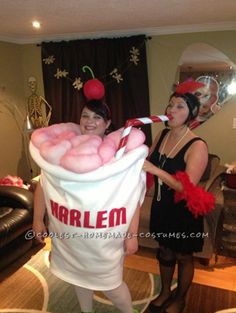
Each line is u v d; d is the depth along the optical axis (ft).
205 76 10.07
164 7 7.33
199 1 6.86
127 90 10.79
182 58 10.23
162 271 5.91
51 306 6.28
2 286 6.91
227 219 7.88
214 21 9.19
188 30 9.87
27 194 8.29
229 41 9.58
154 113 11.10
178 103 4.81
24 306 6.29
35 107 12.00
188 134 5.03
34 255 8.15
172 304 5.81
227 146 10.41
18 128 12.41
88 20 8.65
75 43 10.85
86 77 11.00
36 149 4.11
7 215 7.66
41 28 9.76
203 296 6.59
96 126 4.42
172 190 5.15
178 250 5.32
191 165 4.73
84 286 4.58
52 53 11.30
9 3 6.66
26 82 12.61
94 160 3.60
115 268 4.45
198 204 4.60
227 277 7.26
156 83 10.78
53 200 4.11
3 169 11.65
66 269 4.65
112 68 10.66
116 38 10.39
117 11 7.63
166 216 5.26
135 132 3.95
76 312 6.12
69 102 11.57
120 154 3.76
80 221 3.97
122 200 3.97
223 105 10.07
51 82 11.63
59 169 3.77
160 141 5.48
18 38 11.66
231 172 8.25
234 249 7.84
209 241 7.32
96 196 3.82
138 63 10.37
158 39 10.32
